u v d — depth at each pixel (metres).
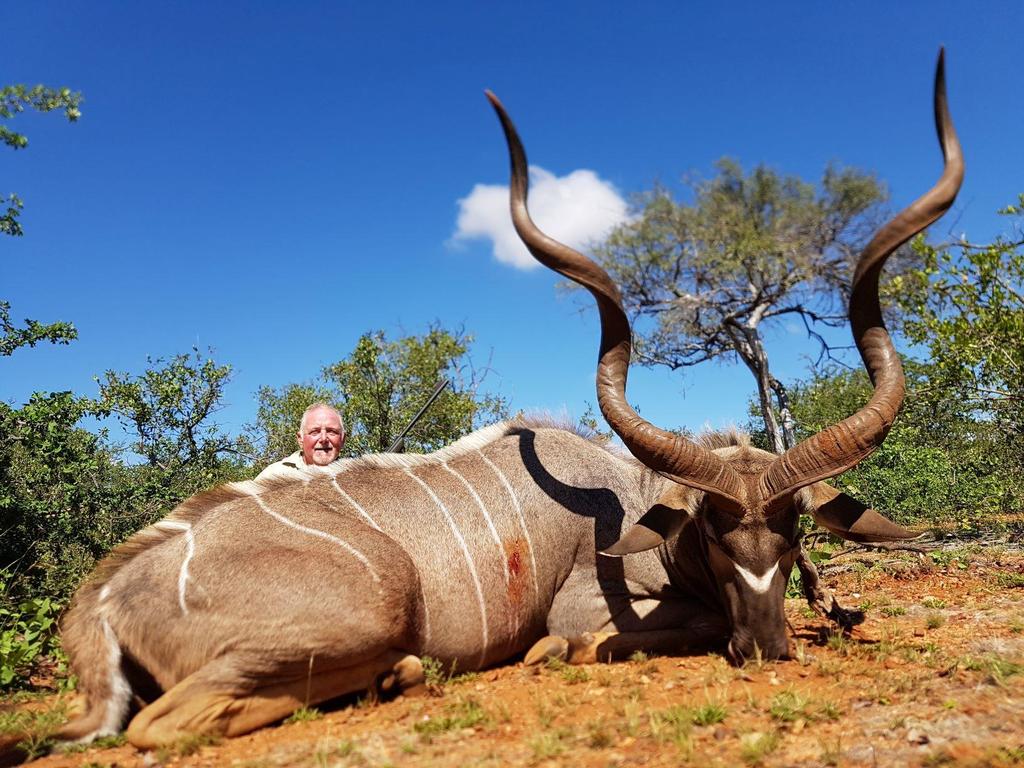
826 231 17.14
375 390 12.16
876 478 11.63
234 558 3.68
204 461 10.04
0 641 4.58
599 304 4.37
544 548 4.45
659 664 4.27
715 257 17.25
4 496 6.64
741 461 4.35
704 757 2.95
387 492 4.26
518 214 4.40
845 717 3.31
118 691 3.51
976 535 9.64
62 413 7.21
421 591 4.02
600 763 2.96
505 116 4.33
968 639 4.60
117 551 3.81
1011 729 3.06
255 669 3.49
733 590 4.08
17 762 3.27
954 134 4.17
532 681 4.04
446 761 3.03
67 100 8.47
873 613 5.53
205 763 3.13
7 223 8.12
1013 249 8.67
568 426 5.14
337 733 3.39
